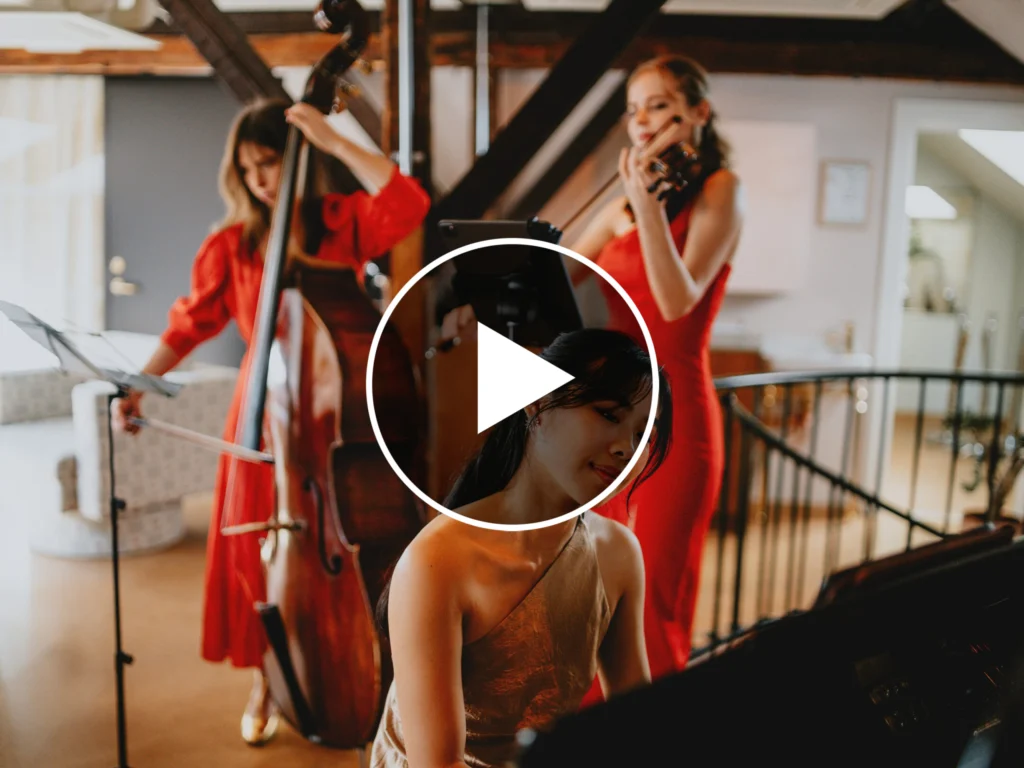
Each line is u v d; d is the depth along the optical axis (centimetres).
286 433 198
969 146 617
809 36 416
